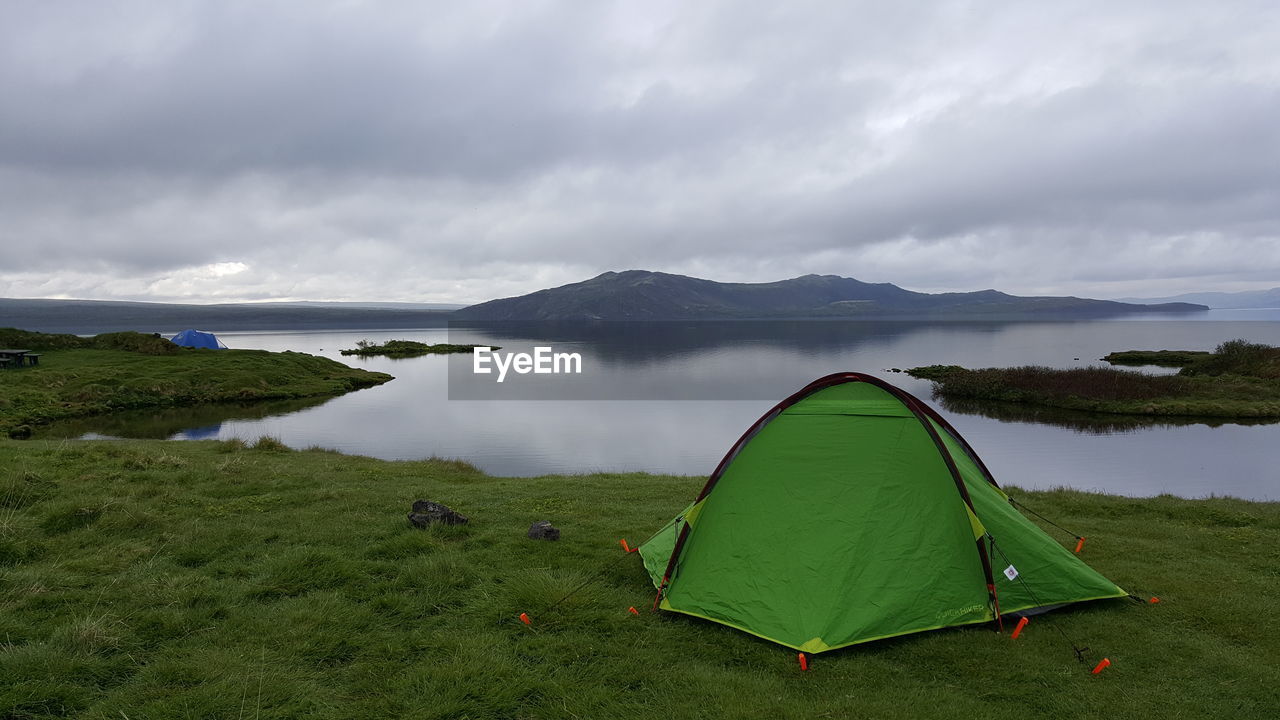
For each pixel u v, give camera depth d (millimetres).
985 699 6801
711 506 9523
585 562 10820
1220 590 9820
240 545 11148
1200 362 74625
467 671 6984
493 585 9516
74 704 6125
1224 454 37125
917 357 133250
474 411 57250
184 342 82500
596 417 55344
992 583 8539
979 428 47594
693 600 8781
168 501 13844
